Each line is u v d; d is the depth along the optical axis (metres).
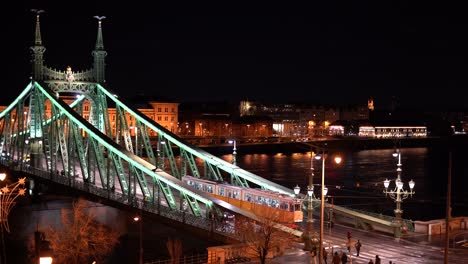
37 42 87.44
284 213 61.28
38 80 87.12
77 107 100.62
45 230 71.06
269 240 47.16
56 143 83.75
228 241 54.50
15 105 95.56
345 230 61.41
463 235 59.62
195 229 58.75
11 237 70.12
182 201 65.00
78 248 59.03
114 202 68.75
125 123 90.00
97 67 91.56
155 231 73.81
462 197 128.12
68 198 92.69
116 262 60.44
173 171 84.44
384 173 171.62
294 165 186.75
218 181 75.56
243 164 189.38
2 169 86.88
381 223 60.75
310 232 53.56
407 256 50.66
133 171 67.88
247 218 55.09
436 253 51.78
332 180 149.25
